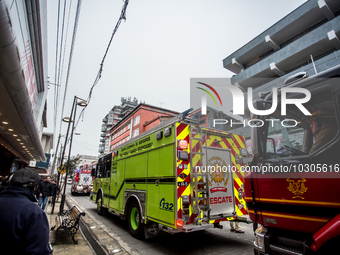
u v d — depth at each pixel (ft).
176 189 12.80
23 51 16.52
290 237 7.48
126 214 19.01
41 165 85.81
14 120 24.02
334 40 34.50
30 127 26.71
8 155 53.78
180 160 13.39
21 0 13.89
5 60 11.51
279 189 7.90
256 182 8.87
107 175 26.13
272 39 46.29
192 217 13.08
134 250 14.24
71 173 127.03
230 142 16.38
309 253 6.32
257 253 8.27
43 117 53.98
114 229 20.17
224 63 55.01
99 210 27.78
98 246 15.06
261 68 43.50
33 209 5.01
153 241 16.26
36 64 23.89
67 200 47.65
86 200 48.73
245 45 51.19
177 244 15.53
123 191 20.17
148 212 15.42
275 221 7.89
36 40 20.16
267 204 8.27
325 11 37.65
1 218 4.62
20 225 4.70
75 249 14.05
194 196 13.50
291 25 42.91
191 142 14.06
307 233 6.90
